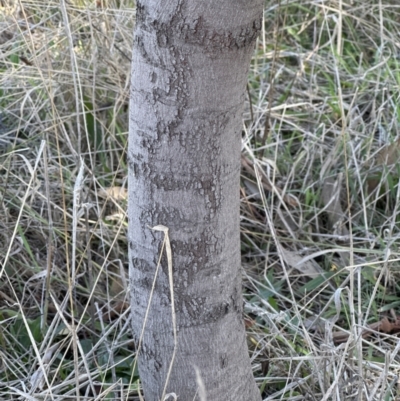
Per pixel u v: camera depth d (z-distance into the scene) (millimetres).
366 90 2025
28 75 1820
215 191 776
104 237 1495
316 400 1108
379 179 1708
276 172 1757
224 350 875
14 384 1189
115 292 1422
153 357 884
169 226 786
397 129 1833
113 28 1888
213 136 744
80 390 1188
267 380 1174
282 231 1612
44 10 1962
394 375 1104
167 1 671
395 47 2184
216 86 714
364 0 2393
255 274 1499
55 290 1410
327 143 1848
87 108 1739
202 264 807
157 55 706
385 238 1521
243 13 672
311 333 1352
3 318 1310
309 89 2039
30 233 1546
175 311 832
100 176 1683
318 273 1503
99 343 1193
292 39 2369
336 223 1593
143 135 756
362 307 1380
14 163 1650
